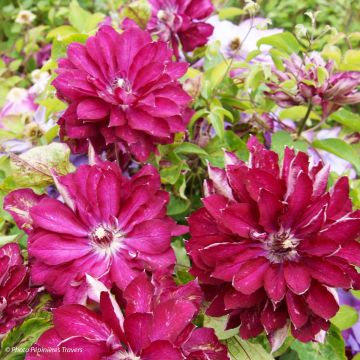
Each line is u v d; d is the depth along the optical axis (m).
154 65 0.31
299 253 0.25
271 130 0.39
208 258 0.25
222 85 0.41
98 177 0.27
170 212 0.36
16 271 0.26
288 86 0.39
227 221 0.25
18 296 0.26
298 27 0.38
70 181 0.28
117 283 0.26
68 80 0.29
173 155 0.36
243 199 0.26
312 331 0.25
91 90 0.29
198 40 0.41
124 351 0.23
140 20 0.40
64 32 0.47
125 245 0.27
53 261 0.26
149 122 0.29
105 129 0.30
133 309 0.23
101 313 0.24
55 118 0.39
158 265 0.26
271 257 0.26
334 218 0.26
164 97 0.30
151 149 0.31
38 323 0.28
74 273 0.26
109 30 0.32
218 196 0.26
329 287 0.24
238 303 0.25
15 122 0.40
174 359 0.22
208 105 0.39
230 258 0.25
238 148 0.38
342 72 0.35
